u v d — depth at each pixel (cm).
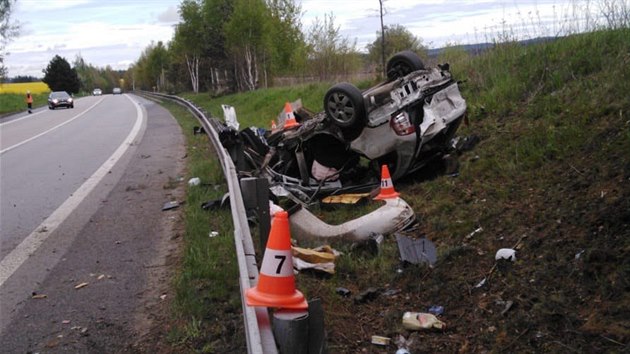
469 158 693
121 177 988
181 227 658
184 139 1484
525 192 544
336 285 489
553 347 346
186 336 402
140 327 422
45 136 1895
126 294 480
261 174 759
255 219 629
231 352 378
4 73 3850
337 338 410
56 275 530
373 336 407
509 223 502
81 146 1511
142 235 640
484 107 830
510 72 895
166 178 955
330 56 2389
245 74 3478
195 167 986
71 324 430
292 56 3014
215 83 4306
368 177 739
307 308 302
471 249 487
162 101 3956
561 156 566
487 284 433
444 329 404
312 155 751
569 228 444
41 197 870
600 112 594
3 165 1246
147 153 1270
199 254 533
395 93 680
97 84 14825
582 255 405
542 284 404
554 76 770
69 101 4053
